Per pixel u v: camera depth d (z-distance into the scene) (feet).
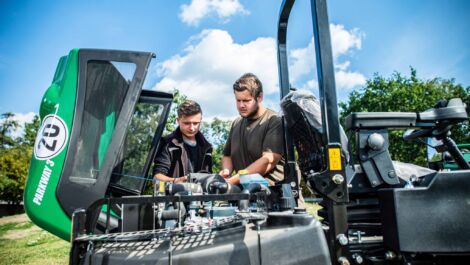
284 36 8.51
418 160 72.38
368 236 5.97
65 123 6.23
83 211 4.65
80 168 6.21
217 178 6.51
